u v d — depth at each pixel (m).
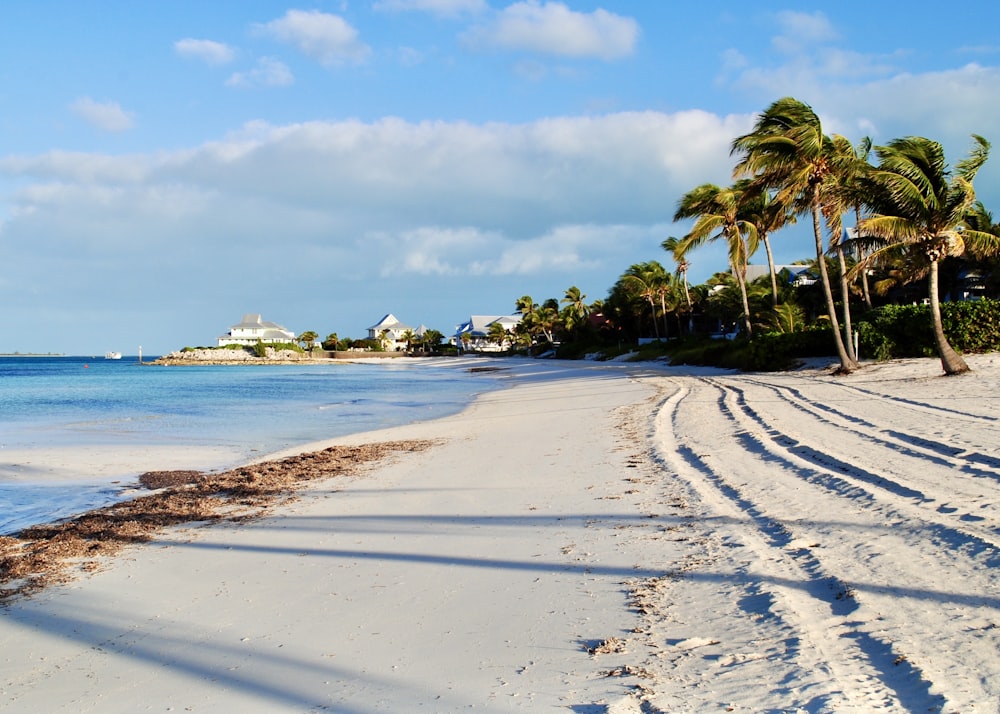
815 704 4.04
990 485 8.34
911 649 4.61
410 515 10.42
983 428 12.33
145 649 6.02
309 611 6.64
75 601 7.41
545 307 123.69
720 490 10.12
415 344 175.62
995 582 5.52
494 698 4.61
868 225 23.59
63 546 9.64
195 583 7.81
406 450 17.77
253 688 5.10
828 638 4.96
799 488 9.55
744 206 43.59
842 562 6.49
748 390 25.47
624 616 5.88
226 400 40.28
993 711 3.77
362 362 152.38
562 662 5.09
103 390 52.50
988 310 29.06
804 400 20.23
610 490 10.91
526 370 72.75
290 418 29.05
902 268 35.44
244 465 17.03
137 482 14.91
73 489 14.24
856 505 8.32
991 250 24.91
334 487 13.20
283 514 11.18
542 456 15.02
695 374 41.03
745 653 4.90
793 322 43.91
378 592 7.04
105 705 5.01
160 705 4.96
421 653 5.48
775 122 30.42
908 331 30.58
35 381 71.12
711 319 76.38
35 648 6.19
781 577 6.33
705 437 15.07
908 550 6.55
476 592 6.82
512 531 9.02
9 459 17.98
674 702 4.29
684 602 6.05
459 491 11.92
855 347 30.56
